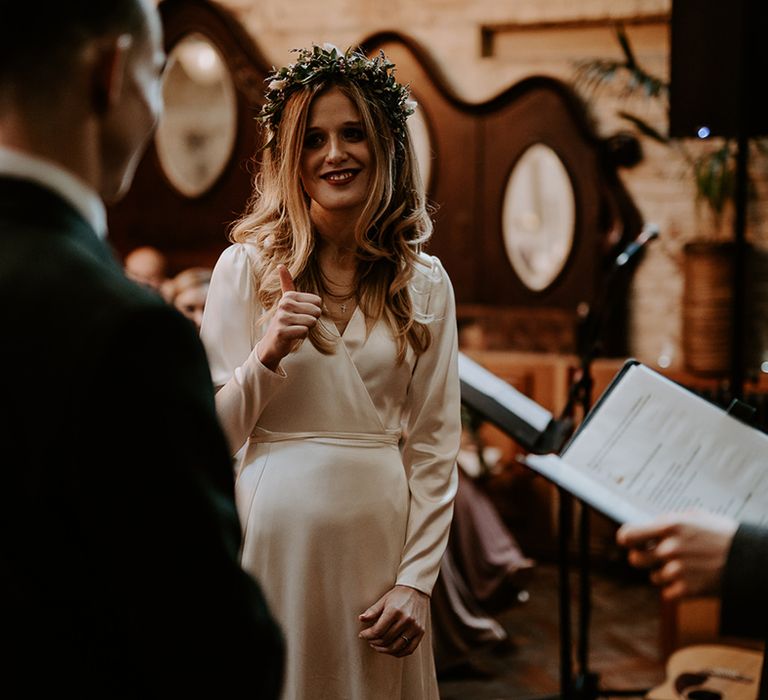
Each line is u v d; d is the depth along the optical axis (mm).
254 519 1843
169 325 916
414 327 1923
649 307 5492
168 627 886
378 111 1872
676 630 3816
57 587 907
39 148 947
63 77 938
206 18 5762
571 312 5480
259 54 5902
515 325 5574
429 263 1984
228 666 903
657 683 3812
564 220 5465
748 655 3121
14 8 914
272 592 1828
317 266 1924
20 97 934
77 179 972
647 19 5387
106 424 876
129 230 6027
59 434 875
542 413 2336
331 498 1820
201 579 893
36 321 896
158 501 884
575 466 1555
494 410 2316
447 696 3725
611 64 5266
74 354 880
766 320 5203
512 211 5551
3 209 938
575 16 5465
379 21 5746
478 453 4660
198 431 916
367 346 1882
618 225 5434
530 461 1505
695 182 5148
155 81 1039
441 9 5672
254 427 1896
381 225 1938
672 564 1131
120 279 938
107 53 958
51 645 911
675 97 3447
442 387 1959
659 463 1530
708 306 5023
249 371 1760
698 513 1157
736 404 1578
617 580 5242
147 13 1006
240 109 5785
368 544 1835
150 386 889
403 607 1812
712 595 1116
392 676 1870
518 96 5473
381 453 1883
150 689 909
